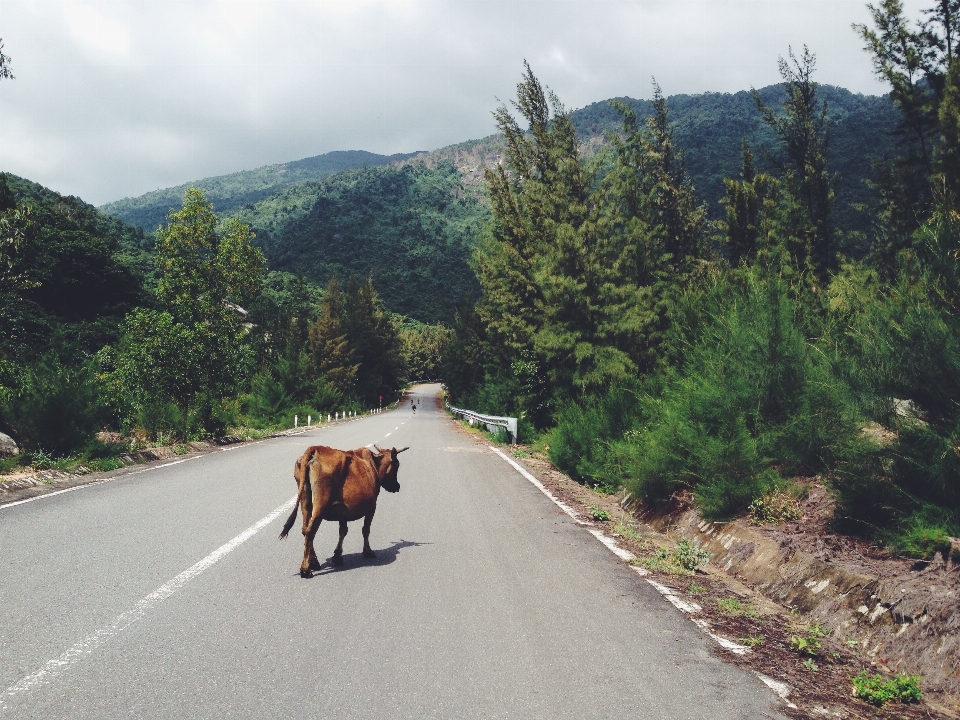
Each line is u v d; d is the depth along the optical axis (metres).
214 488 10.68
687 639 4.43
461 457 17.70
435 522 8.48
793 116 20.91
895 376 5.71
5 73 14.23
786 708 3.44
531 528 8.21
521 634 4.40
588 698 3.43
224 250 24.22
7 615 4.41
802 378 8.45
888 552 5.63
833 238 20.17
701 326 12.48
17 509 8.33
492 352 37.31
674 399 10.82
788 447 8.20
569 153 26.62
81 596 4.90
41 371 13.97
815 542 6.11
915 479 5.82
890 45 19.16
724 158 180.75
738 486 7.70
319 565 6.13
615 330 19.50
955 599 4.34
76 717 3.04
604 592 5.48
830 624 4.93
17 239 15.92
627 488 10.84
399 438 25.50
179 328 19.78
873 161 20.00
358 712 3.19
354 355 86.75
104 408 15.15
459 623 4.59
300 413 42.25
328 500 5.90
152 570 5.70
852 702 3.63
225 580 5.49
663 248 23.17
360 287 95.50
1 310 18.50
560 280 19.97
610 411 13.97
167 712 3.13
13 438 13.09
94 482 11.09
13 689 3.31
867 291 7.62
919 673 4.02
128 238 97.19
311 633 4.31
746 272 11.98
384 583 5.57
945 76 17.55
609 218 22.05
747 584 6.19
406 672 3.71
